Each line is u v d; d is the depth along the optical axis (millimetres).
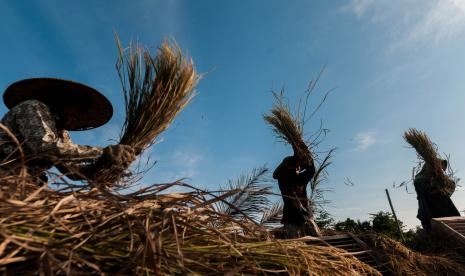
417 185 8648
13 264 1044
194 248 1367
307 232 6012
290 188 6164
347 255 2041
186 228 1460
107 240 1225
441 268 6109
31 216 1169
